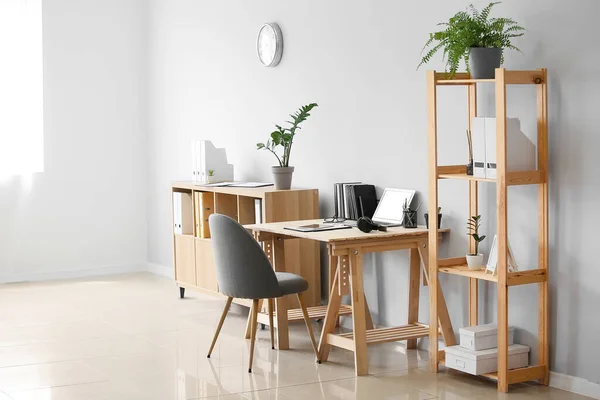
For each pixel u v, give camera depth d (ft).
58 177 25.91
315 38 19.36
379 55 17.53
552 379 14.21
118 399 13.75
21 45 25.03
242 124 22.21
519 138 13.84
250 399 13.70
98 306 21.40
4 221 25.18
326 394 13.93
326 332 15.88
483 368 14.19
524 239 14.65
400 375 15.03
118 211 26.94
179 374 15.19
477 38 14.14
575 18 13.56
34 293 23.26
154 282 24.98
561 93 13.84
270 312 17.07
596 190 13.41
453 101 15.90
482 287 15.46
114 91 26.61
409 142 16.94
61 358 16.34
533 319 14.52
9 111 25.03
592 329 13.60
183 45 24.76
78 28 25.91
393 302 17.65
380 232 15.72
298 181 20.29
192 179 22.22
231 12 22.43
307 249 19.21
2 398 13.84
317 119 19.47
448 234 16.19
